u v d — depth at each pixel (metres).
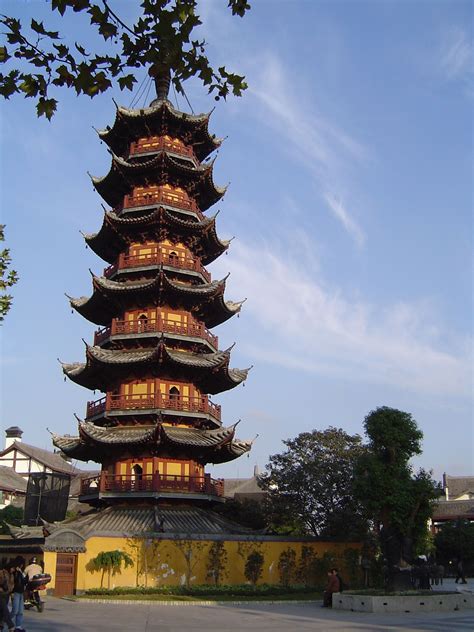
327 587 39.25
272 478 62.06
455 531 83.56
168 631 25.70
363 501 41.94
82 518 52.44
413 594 37.84
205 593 43.34
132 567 45.31
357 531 53.72
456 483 129.25
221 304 60.03
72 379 58.44
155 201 60.38
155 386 54.38
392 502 40.38
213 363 55.41
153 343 55.94
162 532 46.97
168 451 53.06
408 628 27.64
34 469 112.00
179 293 56.75
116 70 13.38
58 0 12.47
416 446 42.50
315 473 58.62
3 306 25.75
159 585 45.31
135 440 51.03
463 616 33.75
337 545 52.19
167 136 63.97
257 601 40.91
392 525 41.31
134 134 63.97
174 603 38.72
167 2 13.05
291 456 61.97
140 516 50.06
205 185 64.06
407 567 40.75
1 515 77.00
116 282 57.78
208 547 47.72
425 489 41.00
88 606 37.03
